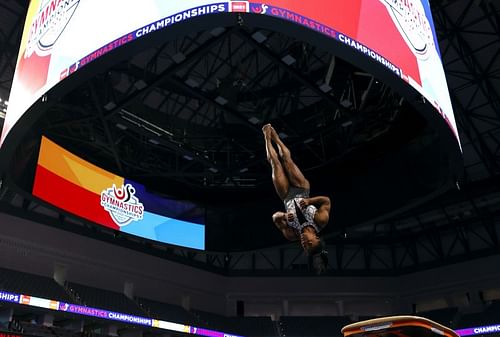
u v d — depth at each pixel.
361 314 43.56
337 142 21.66
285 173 6.84
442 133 11.73
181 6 9.29
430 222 42.50
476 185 35.31
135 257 37.91
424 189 15.21
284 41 25.48
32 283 30.56
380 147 17.31
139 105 23.52
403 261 44.56
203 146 25.73
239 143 24.08
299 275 43.25
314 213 6.17
